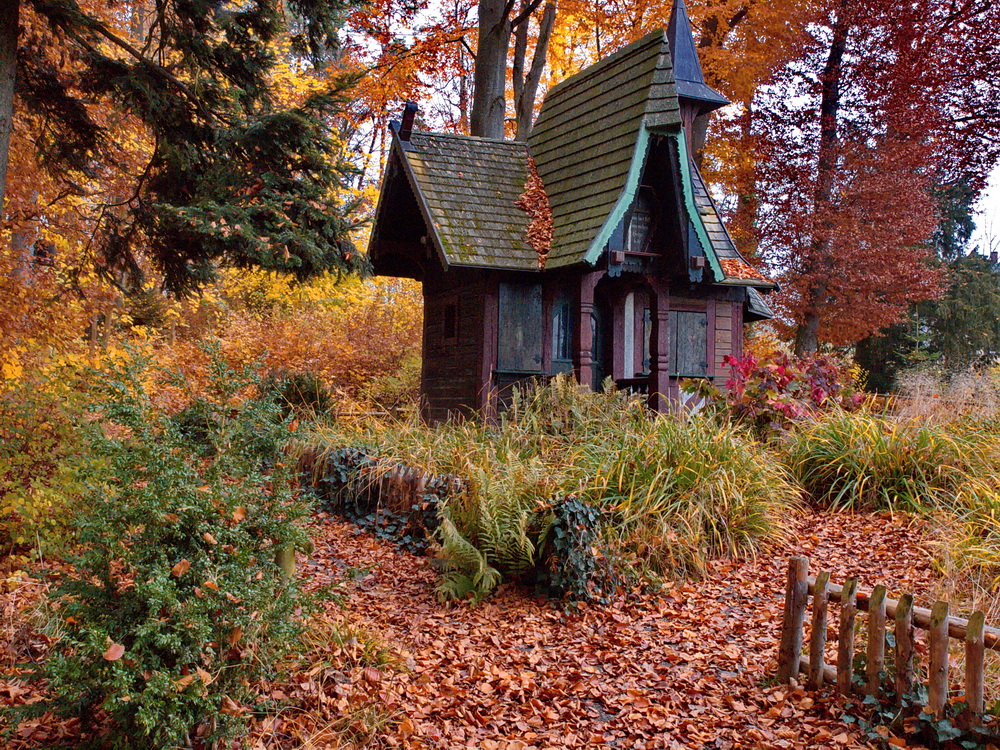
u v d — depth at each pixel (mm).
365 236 19875
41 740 4418
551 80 24953
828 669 5254
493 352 12570
